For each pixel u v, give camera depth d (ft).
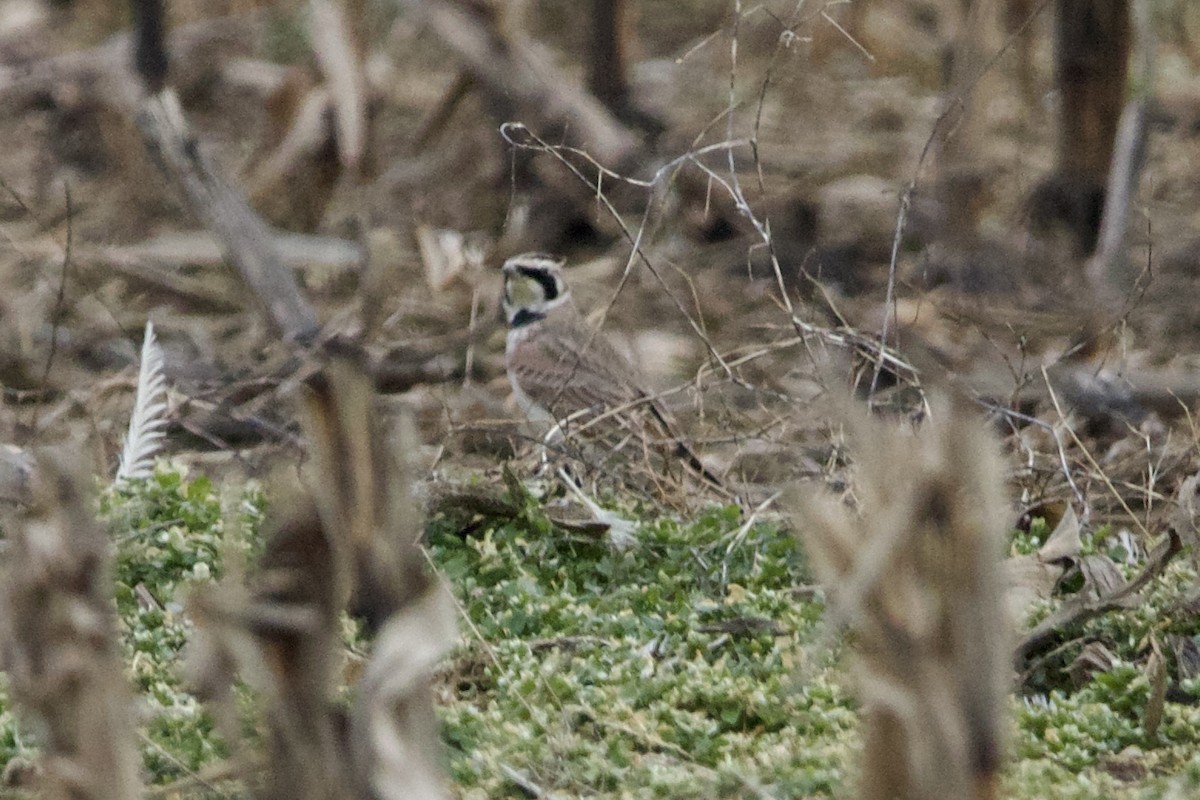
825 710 23.09
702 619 25.73
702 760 22.08
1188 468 33.99
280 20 67.31
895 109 59.47
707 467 33.27
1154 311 48.83
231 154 60.34
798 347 43.21
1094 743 22.63
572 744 21.88
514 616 25.55
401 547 14.97
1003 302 48.78
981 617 14.38
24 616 15.40
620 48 59.47
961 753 14.34
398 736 14.79
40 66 62.59
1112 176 50.55
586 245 56.49
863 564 14.49
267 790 15.15
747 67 60.64
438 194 58.34
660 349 46.93
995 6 49.80
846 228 54.75
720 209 55.36
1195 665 24.63
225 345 48.65
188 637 23.58
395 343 46.75
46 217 55.88
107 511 26.81
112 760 15.52
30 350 47.37
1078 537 27.45
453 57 67.05
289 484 15.21
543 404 41.50
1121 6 49.44
